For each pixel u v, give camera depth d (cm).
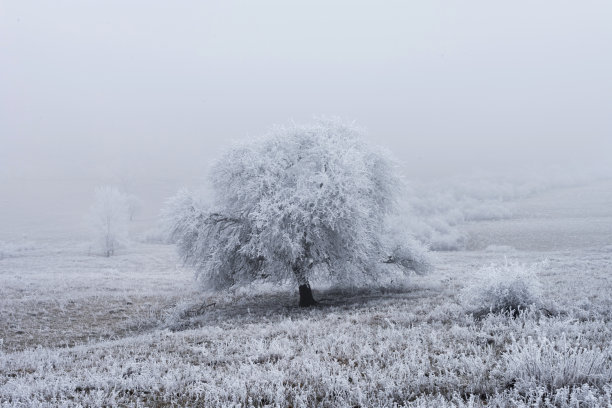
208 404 503
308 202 1529
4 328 1563
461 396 469
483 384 479
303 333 942
